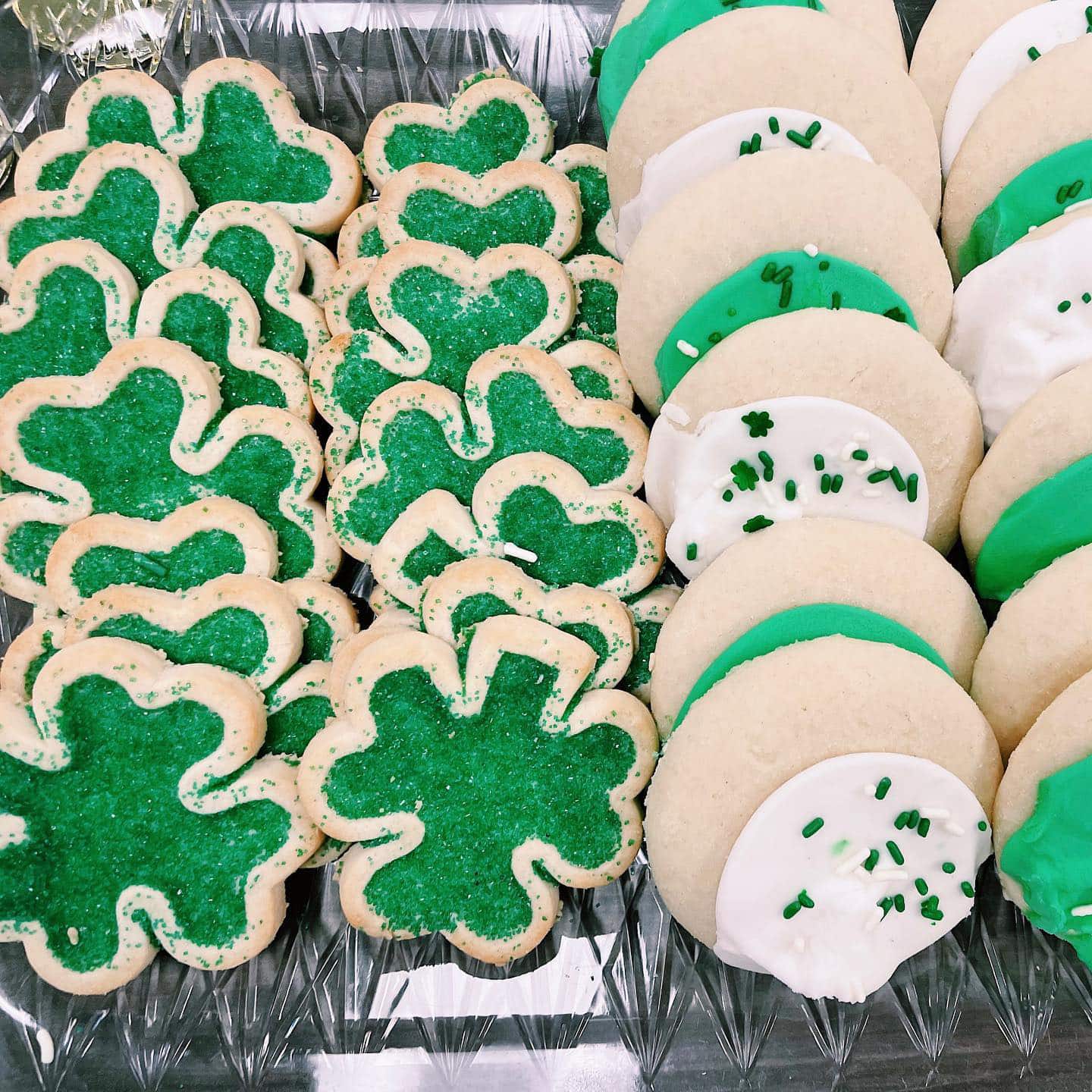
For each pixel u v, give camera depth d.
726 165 0.33
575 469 0.34
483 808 0.33
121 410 0.34
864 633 0.30
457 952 0.34
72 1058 0.34
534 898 0.33
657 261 0.32
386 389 0.34
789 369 0.31
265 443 0.34
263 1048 0.33
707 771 0.30
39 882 0.33
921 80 0.36
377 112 0.39
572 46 0.40
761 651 0.31
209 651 0.33
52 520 0.34
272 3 0.39
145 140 0.36
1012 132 0.33
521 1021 0.34
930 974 0.34
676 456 0.32
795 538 0.31
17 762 0.32
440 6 0.40
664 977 0.34
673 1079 0.33
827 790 0.29
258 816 0.33
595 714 0.32
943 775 0.30
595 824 0.33
